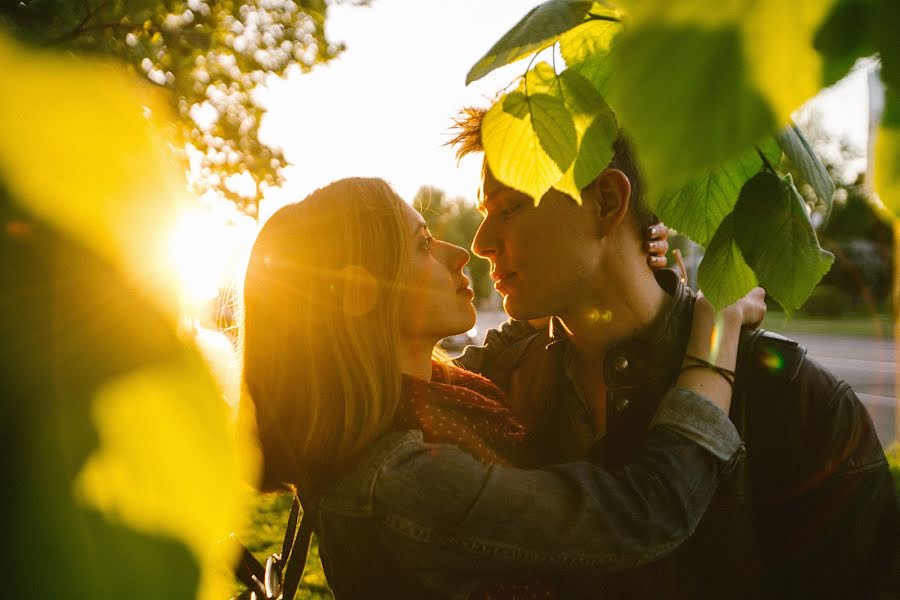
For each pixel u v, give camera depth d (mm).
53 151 203
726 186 842
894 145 294
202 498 207
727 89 251
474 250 1801
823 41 258
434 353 2160
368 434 1449
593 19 689
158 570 200
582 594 1618
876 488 1467
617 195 1600
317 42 5172
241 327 1597
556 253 1644
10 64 203
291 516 1751
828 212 717
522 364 2088
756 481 1510
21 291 201
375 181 1678
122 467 203
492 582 1440
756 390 1517
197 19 4266
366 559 1432
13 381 198
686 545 1561
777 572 1504
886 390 16109
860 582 1449
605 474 1401
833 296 35938
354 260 1542
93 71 214
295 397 1484
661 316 1655
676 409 1437
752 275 799
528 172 755
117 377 205
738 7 252
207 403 213
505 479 1371
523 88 759
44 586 193
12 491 199
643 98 247
